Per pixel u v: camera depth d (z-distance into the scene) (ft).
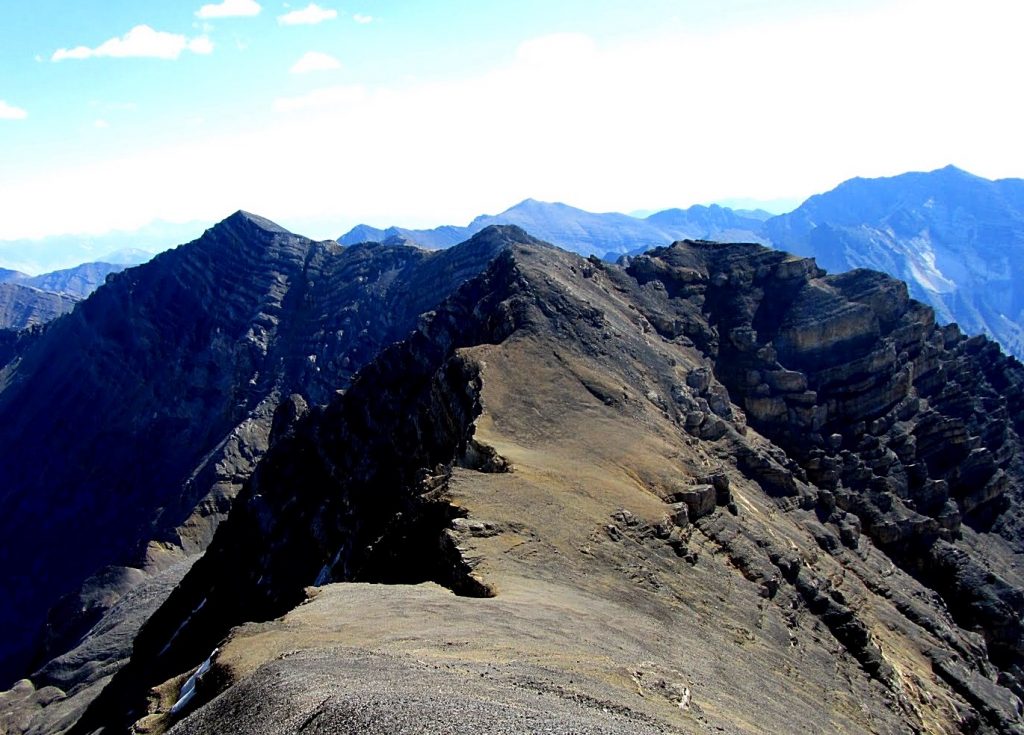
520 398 270.67
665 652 135.54
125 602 424.05
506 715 75.31
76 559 633.61
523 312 333.01
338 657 95.96
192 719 86.02
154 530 574.15
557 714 79.20
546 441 246.27
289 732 74.28
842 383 400.26
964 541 358.02
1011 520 387.96
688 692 112.06
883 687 201.16
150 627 333.83
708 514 228.43
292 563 305.94
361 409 361.51
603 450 246.27
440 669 92.58
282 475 368.68
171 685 134.31
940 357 440.86
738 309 431.84
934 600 290.76
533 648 111.34
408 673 88.63
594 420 270.26
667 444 269.03
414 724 70.54
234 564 330.34
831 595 234.79
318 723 74.02
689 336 416.67
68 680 361.71
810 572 234.99
